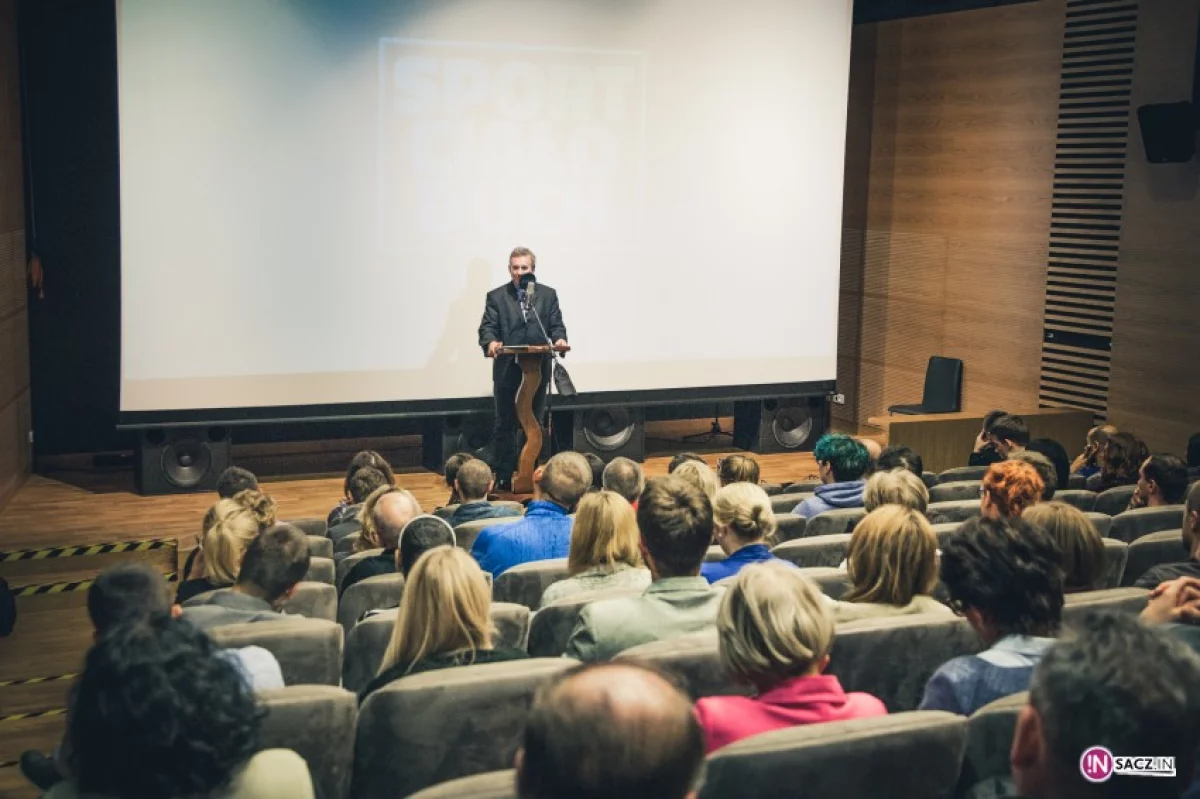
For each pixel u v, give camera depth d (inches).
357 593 150.3
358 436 387.2
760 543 139.6
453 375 351.9
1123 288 343.6
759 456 388.8
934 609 113.9
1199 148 320.2
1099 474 244.8
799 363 386.9
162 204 320.8
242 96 323.0
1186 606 90.1
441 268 346.9
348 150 334.3
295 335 336.2
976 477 245.6
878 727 77.5
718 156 369.1
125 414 324.5
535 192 352.8
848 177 436.5
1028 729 46.4
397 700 96.3
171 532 291.6
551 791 38.3
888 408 393.4
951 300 399.2
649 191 363.6
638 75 358.0
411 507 166.1
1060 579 92.1
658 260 367.2
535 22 346.3
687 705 40.0
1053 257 363.3
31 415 352.8
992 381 386.6
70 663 207.5
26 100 344.5
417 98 338.3
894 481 156.1
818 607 85.0
